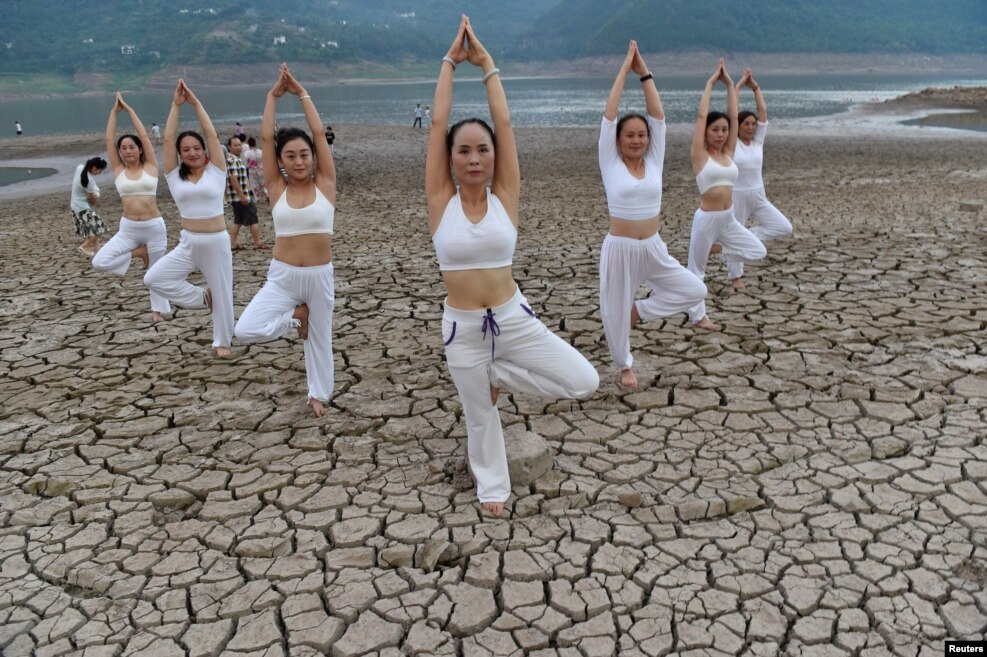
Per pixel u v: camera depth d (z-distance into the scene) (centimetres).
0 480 466
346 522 414
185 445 504
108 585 369
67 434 523
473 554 386
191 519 423
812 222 1154
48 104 11044
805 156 2211
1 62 18162
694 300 564
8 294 880
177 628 340
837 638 322
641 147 526
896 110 4669
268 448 497
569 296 802
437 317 753
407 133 3556
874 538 385
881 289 785
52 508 437
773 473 447
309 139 494
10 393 595
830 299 758
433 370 618
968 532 386
